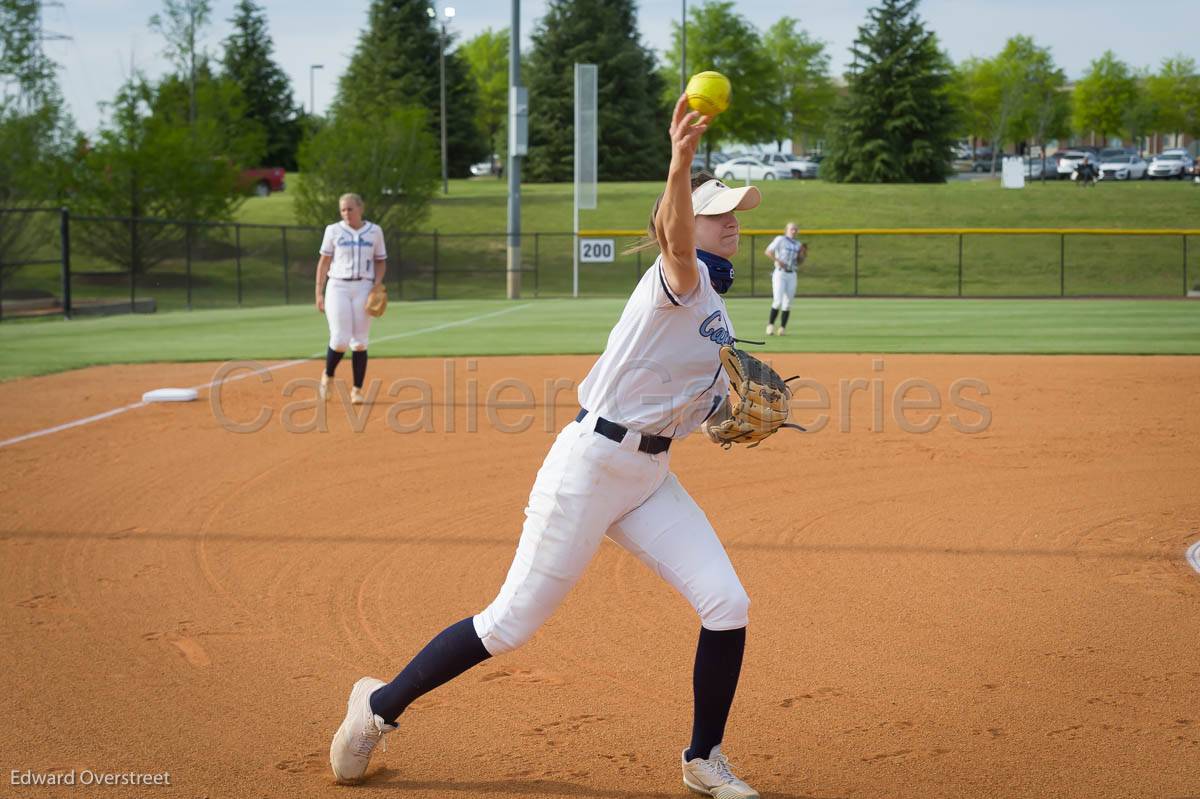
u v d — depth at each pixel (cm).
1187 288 3528
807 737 396
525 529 354
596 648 485
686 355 333
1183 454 907
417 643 490
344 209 1112
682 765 368
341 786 362
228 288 3347
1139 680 445
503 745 392
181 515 707
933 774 366
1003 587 566
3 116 2955
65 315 2395
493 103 8600
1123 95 7644
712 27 6844
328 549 635
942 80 6084
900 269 4034
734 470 846
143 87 3478
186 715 415
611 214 4866
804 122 7850
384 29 7169
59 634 498
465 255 4244
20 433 984
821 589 564
